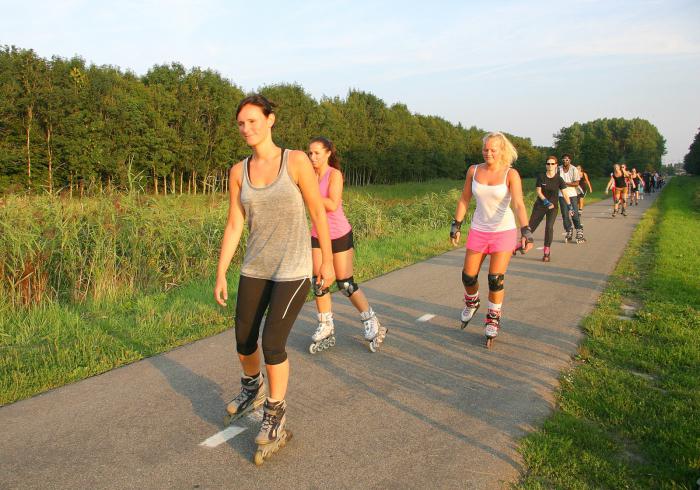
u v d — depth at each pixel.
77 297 6.38
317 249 4.66
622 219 17.70
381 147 76.25
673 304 6.12
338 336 5.27
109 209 7.50
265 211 3.05
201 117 47.19
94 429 3.35
